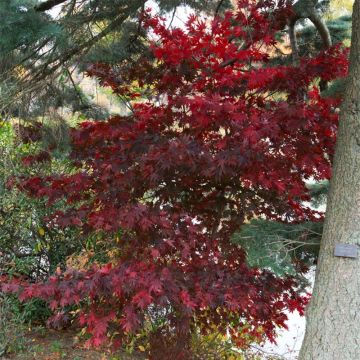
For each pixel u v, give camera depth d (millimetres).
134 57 4441
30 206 4465
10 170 4145
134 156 3350
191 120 3213
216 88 3258
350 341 2480
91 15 3719
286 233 3045
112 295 3139
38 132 3814
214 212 3703
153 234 3445
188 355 3750
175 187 3533
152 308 3863
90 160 3668
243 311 3572
